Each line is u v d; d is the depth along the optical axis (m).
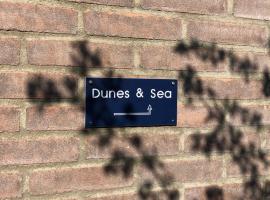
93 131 1.45
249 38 1.68
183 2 1.56
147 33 1.51
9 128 1.35
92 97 1.44
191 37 1.58
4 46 1.33
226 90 1.64
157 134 1.54
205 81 1.61
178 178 1.57
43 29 1.37
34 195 1.38
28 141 1.37
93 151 1.45
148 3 1.50
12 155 1.35
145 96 1.52
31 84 1.36
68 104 1.41
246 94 1.68
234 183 1.67
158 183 1.55
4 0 1.32
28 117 1.36
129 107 1.50
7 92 1.34
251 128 1.69
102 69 1.45
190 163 1.59
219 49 1.62
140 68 1.50
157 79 1.53
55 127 1.40
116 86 1.47
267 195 1.74
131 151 1.50
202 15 1.59
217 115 1.63
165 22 1.53
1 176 1.34
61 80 1.40
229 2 1.63
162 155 1.55
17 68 1.35
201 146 1.61
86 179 1.44
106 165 1.47
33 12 1.36
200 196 1.61
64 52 1.40
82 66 1.43
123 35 1.48
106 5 1.45
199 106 1.60
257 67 1.70
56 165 1.41
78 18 1.41
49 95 1.39
